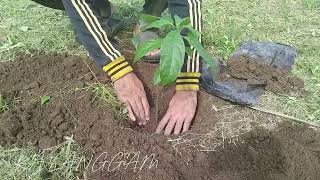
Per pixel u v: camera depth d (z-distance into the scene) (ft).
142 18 2.12
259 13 3.42
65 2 2.15
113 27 2.99
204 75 2.61
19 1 3.53
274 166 2.19
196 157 2.22
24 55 2.89
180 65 1.84
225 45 3.02
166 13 3.38
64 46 2.99
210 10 3.42
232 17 3.35
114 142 2.27
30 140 2.32
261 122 2.44
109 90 2.57
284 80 2.70
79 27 2.19
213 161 2.20
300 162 2.20
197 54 2.22
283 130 2.39
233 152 2.25
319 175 2.18
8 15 3.36
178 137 2.31
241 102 2.50
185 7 2.21
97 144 2.27
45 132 2.33
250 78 2.69
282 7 3.49
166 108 2.54
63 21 3.29
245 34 3.17
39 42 3.03
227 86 2.57
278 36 3.15
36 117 2.40
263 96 2.61
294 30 3.22
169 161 2.19
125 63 2.29
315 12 3.43
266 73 2.73
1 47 2.97
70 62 2.79
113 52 2.25
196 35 1.98
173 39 1.85
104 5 2.79
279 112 2.50
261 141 2.32
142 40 2.81
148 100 2.61
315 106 2.55
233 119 2.44
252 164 2.20
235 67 2.78
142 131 2.44
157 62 2.81
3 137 2.32
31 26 3.23
